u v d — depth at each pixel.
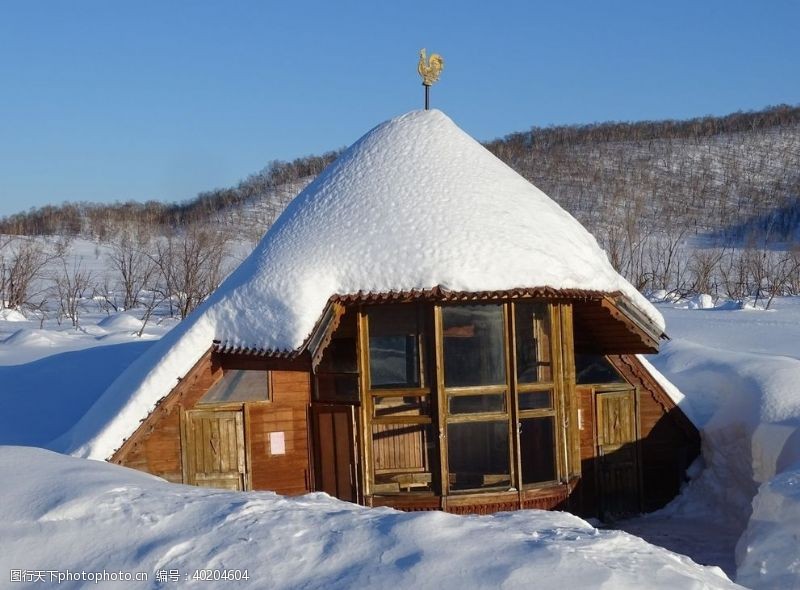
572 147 122.62
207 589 5.92
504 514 7.50
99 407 12.89
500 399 11.96
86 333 28.17
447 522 6.67
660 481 13.97
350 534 6.54
